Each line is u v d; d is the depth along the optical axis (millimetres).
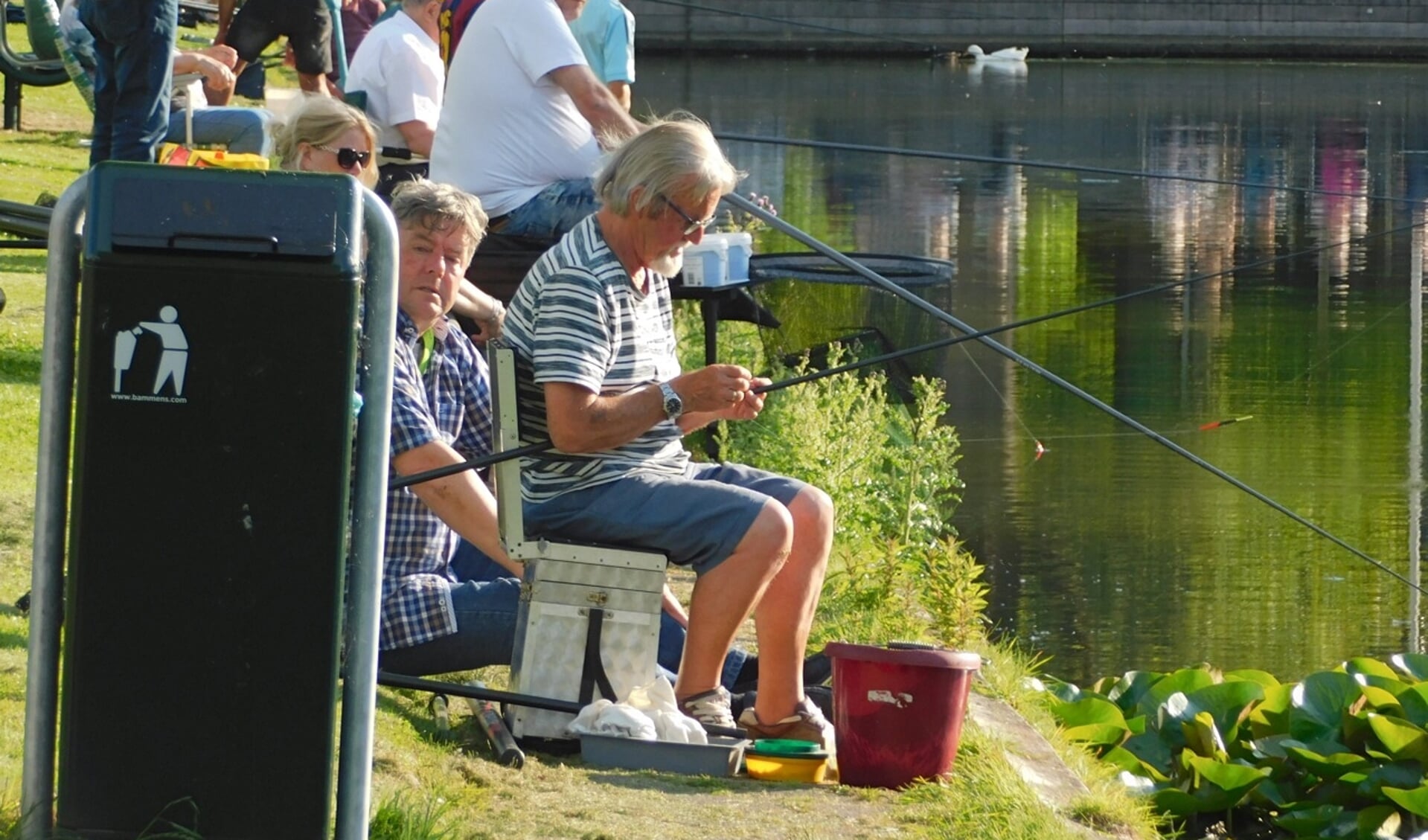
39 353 23734
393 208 14805
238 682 9523
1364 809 17766
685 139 13797
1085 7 127562
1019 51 121562
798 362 28828
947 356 39375
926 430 24938
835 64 120125
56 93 51219
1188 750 18297
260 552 9445
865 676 13570
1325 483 32344
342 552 9492
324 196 9359
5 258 30250
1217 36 127500
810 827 12453
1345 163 73875
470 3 25062
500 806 12273
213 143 28438
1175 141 80375
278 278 9273
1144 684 20125
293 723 9570
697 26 123875
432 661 14523
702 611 14031
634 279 14047
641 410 13539
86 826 9578
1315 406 37938
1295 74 116750
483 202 21516
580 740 13758
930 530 24422
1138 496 31453
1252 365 41344
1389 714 18656
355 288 9336
